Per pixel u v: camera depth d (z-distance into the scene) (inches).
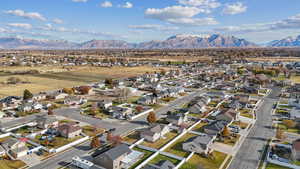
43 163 1718.8
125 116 2842.0
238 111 3102.9
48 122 2437.3
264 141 2156.7
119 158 1688.0
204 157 1835.6
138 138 2210.9
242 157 1843.0
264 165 1727.4
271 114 2992.1
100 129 2421.3
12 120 2652.6
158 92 4099.4
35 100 3420.3
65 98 3491.6
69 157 1822.1
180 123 2623.0
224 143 2106.3
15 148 1850.4
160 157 1833.2
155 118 2615.7
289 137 2250.2
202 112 3068.4
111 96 3961.6
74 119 2728.8
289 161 1765.5
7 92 4013.3
